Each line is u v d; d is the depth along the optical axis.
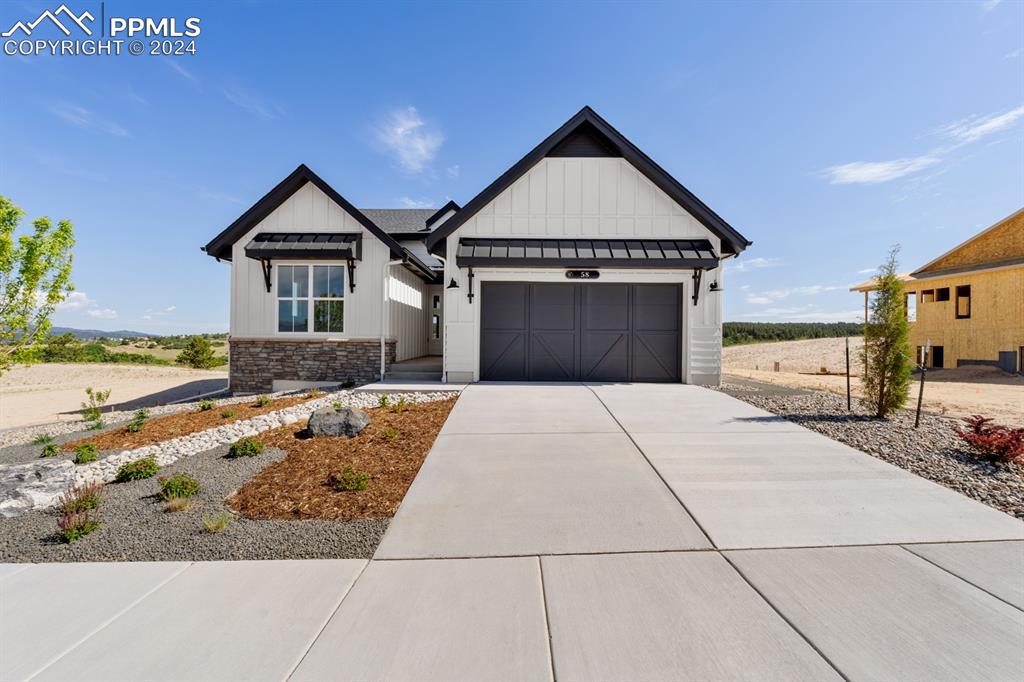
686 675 2.36
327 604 2.95
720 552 3.61
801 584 3.17
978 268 20.34
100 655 2.50
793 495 4.68
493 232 11.95
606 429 7.09
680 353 12.02
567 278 11.88
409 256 13.06
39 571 3.35
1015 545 3.69
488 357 11.98
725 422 7.51
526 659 2.47
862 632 2.68
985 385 16.55
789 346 37.25
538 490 4.83
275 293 12.82
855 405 8.97
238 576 3.28
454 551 3.63
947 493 4.72
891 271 7.93
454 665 2.43
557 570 3.36
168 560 3.51
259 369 12.83
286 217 12.91
